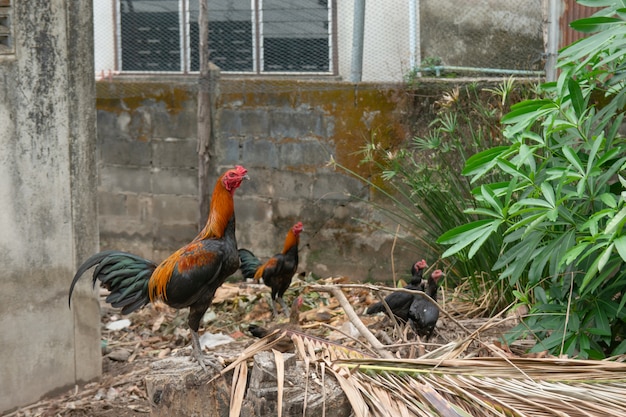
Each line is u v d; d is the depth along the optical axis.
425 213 6.91
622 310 4.73
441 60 8.30
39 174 5.54
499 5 7.99
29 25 5.41
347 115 7.95
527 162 4.74
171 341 6.70
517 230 4.81
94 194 5.89
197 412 3.94
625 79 5.00
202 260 4.15
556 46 7.31
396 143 7.86
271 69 8.88
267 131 8.20
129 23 9.17
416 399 3.60
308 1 8.62
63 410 5.44
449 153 7.39
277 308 7.29
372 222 7.95
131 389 5.72
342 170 8.02
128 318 7.27
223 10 8.89
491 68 8.05
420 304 5.04
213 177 8.45
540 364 3.81
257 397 3.68
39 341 5.60
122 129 8.62
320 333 6.22
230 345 6.39
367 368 3.78
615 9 4.68
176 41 9.09
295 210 8.20
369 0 8.38
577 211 4.75
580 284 4.79
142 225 8.72
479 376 3.72
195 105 8.40
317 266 8.19
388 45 8.41
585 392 3.54
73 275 5.78
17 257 5.45
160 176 8.59
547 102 4.81
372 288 4.38
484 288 6.36
